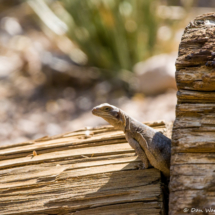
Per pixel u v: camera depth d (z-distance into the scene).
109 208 4.27
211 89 4.15
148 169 4.83
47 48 18.27
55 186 4.83
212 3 21.36
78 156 5.46
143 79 12.57
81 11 14.17
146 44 14.49
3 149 6.08
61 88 14.48
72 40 14.87
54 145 5.84
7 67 17.23
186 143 3.95
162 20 15.15
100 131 6.23
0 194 4.91
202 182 3.65
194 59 4.26
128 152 5.39
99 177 4.82
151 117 10.45
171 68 12.41
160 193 4.32
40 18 15.09
